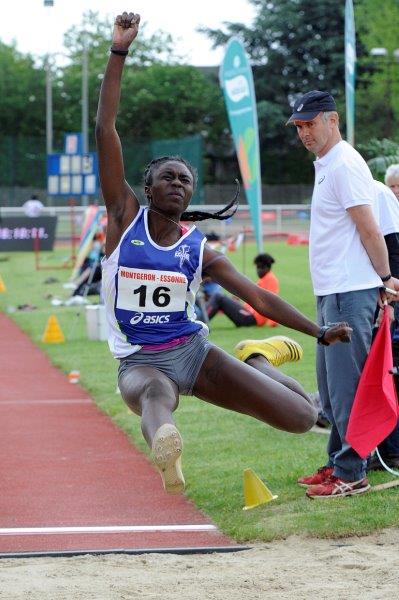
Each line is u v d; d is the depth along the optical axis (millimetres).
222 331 22781
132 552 8469
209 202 75062
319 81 85562
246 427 13297
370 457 10523
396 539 8570
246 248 49438
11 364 20016
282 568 7816
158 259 7168
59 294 32188
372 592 7090
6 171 73875
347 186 9383
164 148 70438
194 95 88812
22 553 8414
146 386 6973
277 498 9719
